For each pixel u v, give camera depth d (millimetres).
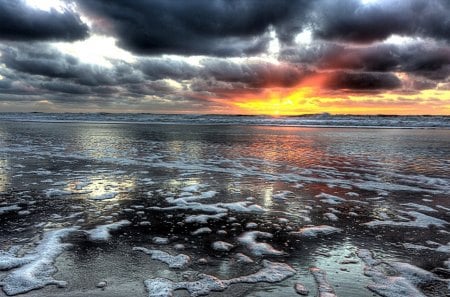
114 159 12438
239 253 4234
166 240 4648
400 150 15664
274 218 5648
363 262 3988
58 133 26531
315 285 3455
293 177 9203
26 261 3928
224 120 65062
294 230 5074
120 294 3256
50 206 6219
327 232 4992
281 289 3379
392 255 4184
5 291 3275
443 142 19844
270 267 3857
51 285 3414
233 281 3535
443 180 8758
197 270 3775
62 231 4930
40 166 10766
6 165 10906
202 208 6199
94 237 4719
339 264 3939
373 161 12125
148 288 3371
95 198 6828
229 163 11633
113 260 4004
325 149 16141
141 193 7301
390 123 48531
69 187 7793
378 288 3391
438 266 3875
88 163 11453
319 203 6590
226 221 5477
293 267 3863
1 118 71062
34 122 52125
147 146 17234
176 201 6660
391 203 6594
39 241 4543
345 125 45812
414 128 38500
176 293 3291
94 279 3547
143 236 4789
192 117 78812
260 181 8648
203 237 4777
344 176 9312
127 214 5801
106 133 27250
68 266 3832
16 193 7180
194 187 7922
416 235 4867
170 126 42250
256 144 18688
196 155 13773
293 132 30688
